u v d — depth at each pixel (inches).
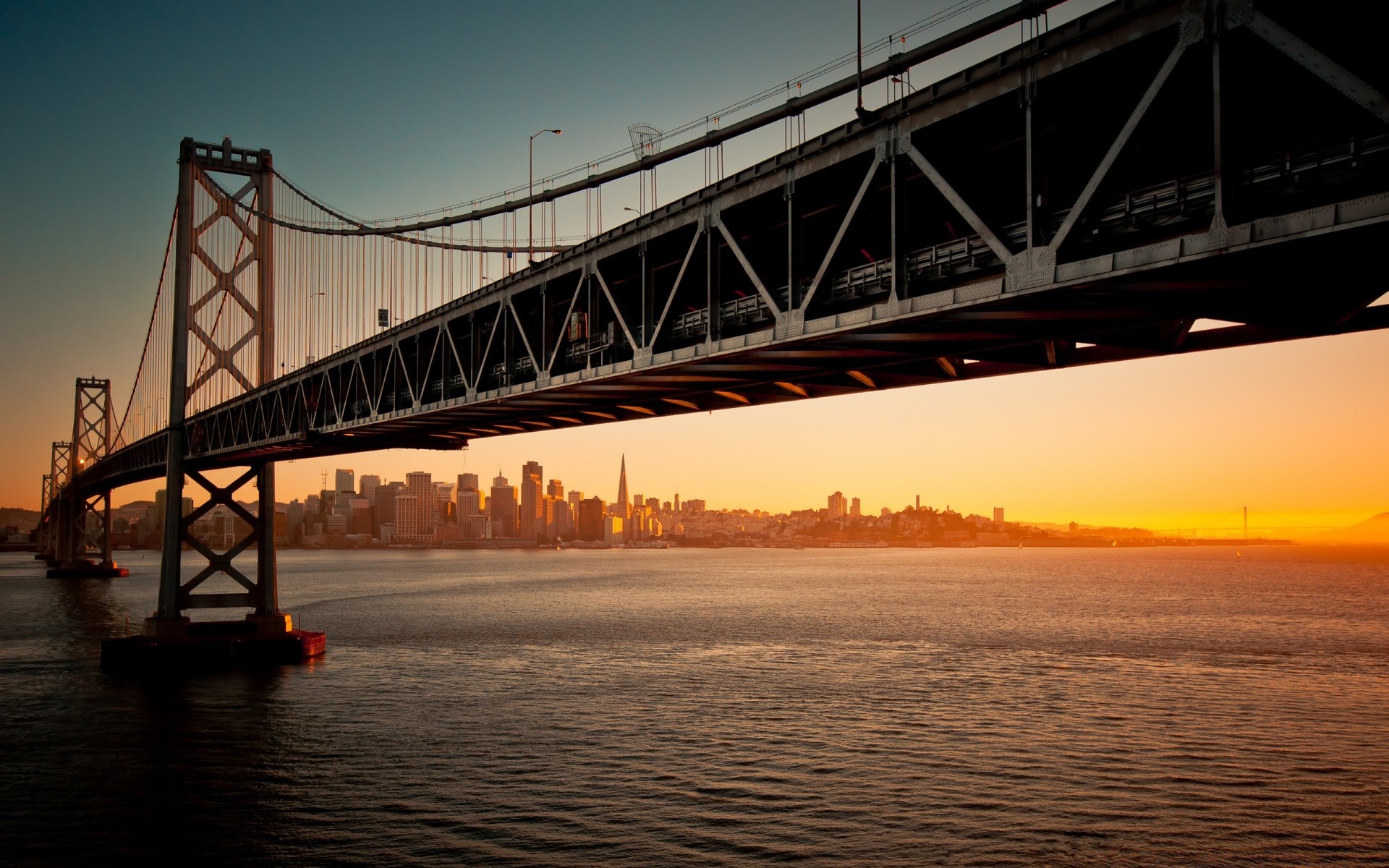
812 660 2407.7
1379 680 2119.8
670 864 967.0
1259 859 1007.6
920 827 1085.8
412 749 1402.6
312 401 1898.4
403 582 6397.6
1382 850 1034.1
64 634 2817.4
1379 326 712.4
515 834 1048.8
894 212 764.0
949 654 2544.3
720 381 1090.7
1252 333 792.9
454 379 1605.6
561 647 2625.5
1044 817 1127.6
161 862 967.0
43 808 1125.7
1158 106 583.2
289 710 1664.6
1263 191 569.3
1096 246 641.0
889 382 1054.4
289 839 1029.8
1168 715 1699.1
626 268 1182.3
